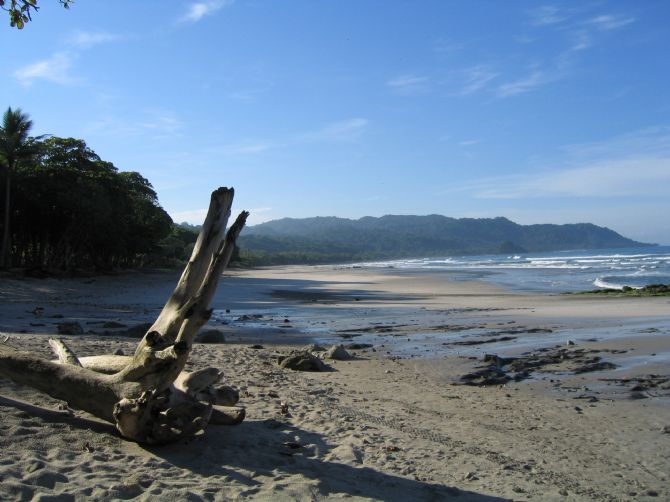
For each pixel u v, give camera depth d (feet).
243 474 15.94
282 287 151.64
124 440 17.58
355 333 56.18
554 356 41.37
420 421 23.99
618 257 382.22
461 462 18.93
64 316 63.36
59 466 15.03
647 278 170.40
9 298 87.40
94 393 18.01
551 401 28.58
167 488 14.39
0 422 17.43
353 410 25.04
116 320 60.18
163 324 17.48
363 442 20.13
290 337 52.80
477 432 22.67
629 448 21.09
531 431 23.07
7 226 135.95
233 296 115.96
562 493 16.67
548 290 131.75
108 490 13.89
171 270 247.70
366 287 150.61
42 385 18.94
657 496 16.76
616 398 29.25
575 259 379.14
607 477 18.16
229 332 56.24
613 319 64.75
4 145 133.90
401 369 36.99
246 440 18.97
